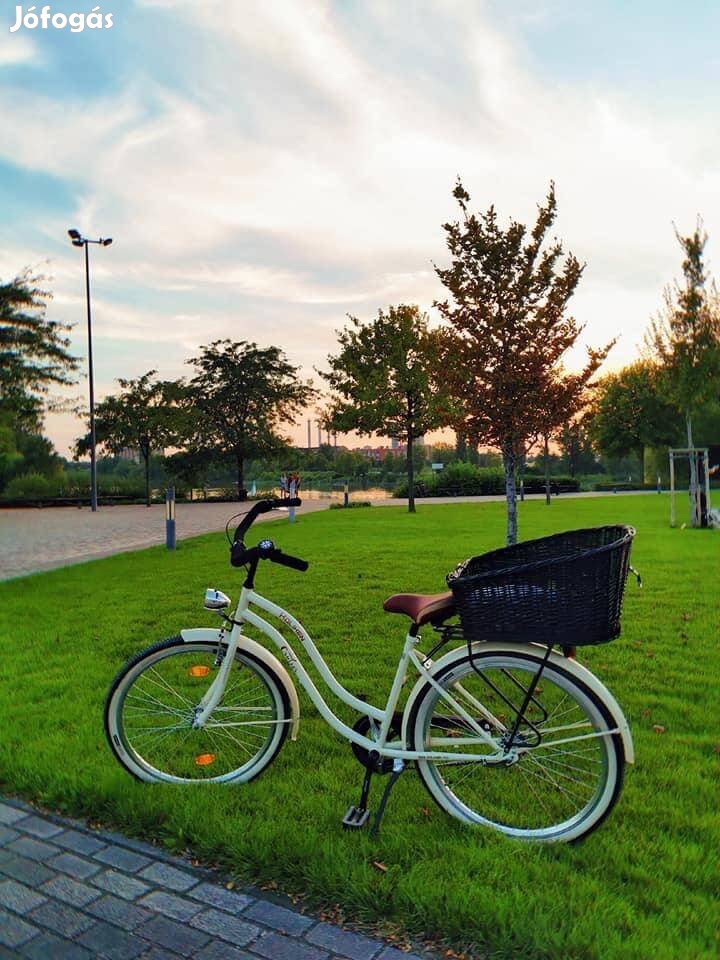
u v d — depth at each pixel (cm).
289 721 312
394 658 503
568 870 240
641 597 706
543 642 244
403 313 2047
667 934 205
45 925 220
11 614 685
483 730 268
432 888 226
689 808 284
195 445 4172
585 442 5497
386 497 3772
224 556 1083
